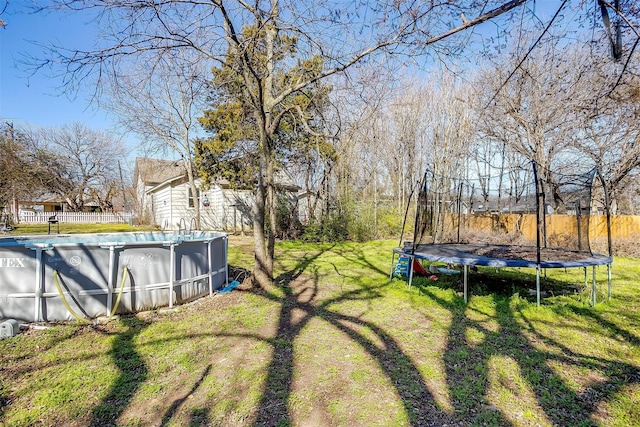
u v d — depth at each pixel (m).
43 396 2.62
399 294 5.89
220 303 5.21
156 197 22.67
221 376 2.99
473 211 12.58
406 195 17.97
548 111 11.12
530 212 11.30
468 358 3.40
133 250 4.67
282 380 2.94
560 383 2.92
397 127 17.80
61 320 4.30
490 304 5.28
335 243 13.82
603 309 5.06
